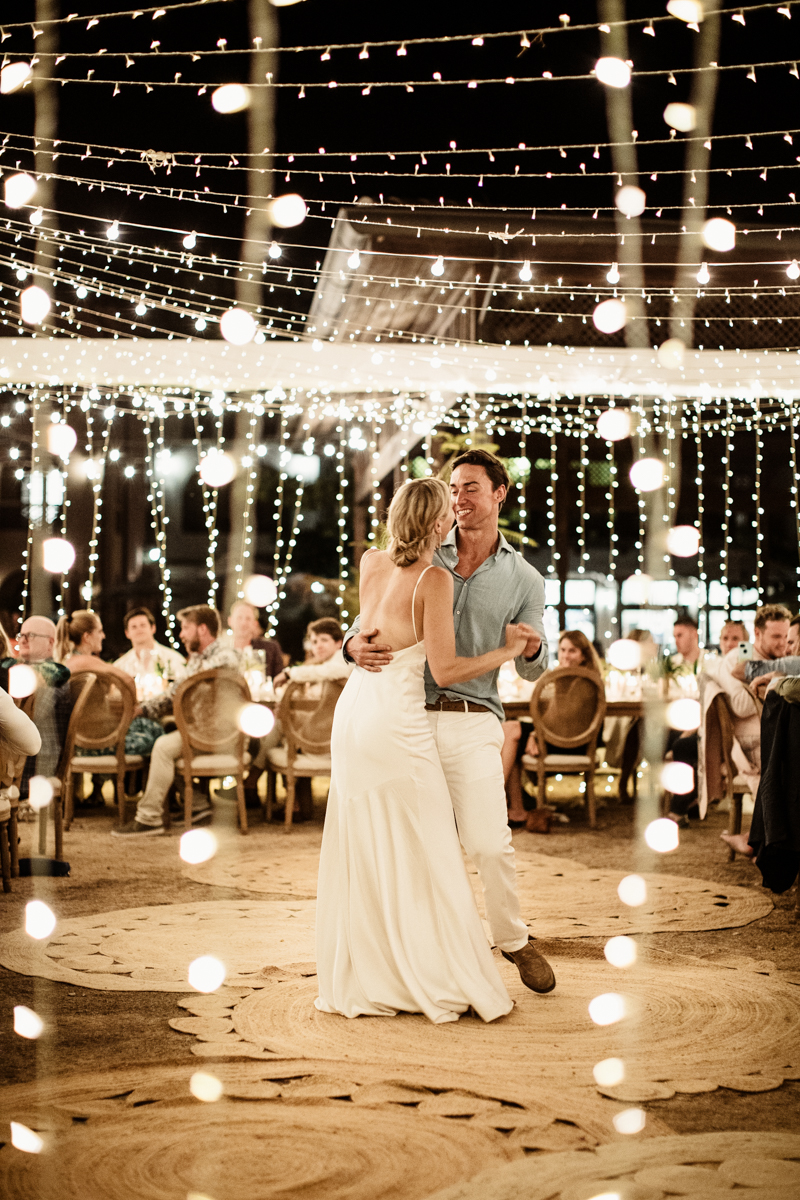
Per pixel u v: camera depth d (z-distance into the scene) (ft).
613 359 29.76
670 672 23.52
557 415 40.98
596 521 42.91
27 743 14.98
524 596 11.82
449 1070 9.29
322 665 21.89
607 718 26.16
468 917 10.80
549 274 35.65
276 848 20.15
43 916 10.25
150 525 50.75
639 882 10.26
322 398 34.22
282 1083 9.02
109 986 11.65
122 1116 8.36
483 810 11.00
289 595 45.14
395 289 36.01
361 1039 10.02
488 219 33.88
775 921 14.75
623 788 25.96
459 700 11.08
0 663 18.66
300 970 12.23
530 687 24.20
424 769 10.74
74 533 46.14
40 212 16.99
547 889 16.67
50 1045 9.87
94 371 29.25
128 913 14.97
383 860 10.75
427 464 32.96
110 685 21.74
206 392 33.83
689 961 12.74
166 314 35.40
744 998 11.31
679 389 29.99
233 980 11.86
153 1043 9.93
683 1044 9.98
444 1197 7.13
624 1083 9.03
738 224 33.88
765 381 29.89
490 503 11.73
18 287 27.45
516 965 12.01
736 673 19.56
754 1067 9.44
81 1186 7.27
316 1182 7.34
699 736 19.70
